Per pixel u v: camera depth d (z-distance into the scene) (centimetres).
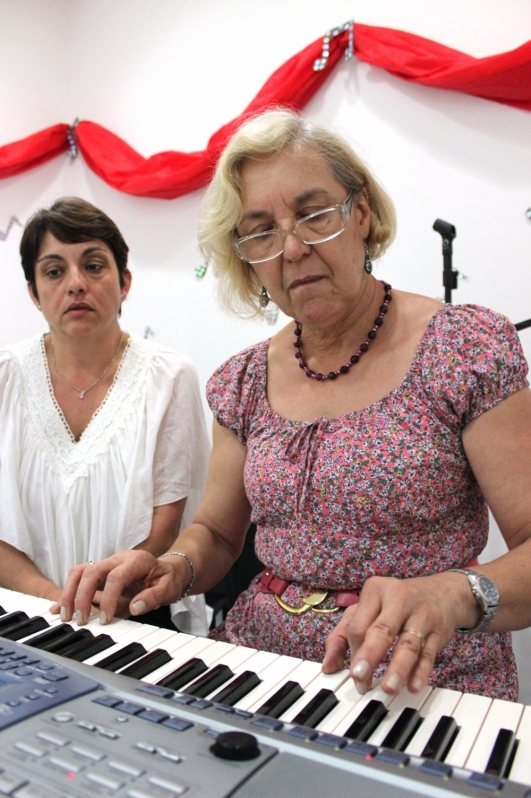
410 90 237
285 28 265
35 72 319
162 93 299
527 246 223
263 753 59
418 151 238
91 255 162
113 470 164
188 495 174
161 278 302
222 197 113
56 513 165
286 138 107
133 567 108
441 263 237
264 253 111
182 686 79
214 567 131
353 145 119
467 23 229
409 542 106
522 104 218
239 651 88
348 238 108
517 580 90
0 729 63
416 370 107
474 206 230
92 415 171
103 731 62
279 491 112
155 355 174
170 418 170
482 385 101
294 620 109
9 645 85
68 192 326
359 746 61
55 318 163
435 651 75
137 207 304
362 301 114
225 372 130
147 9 299
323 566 108
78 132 314
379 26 240
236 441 130
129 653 86
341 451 107
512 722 68
